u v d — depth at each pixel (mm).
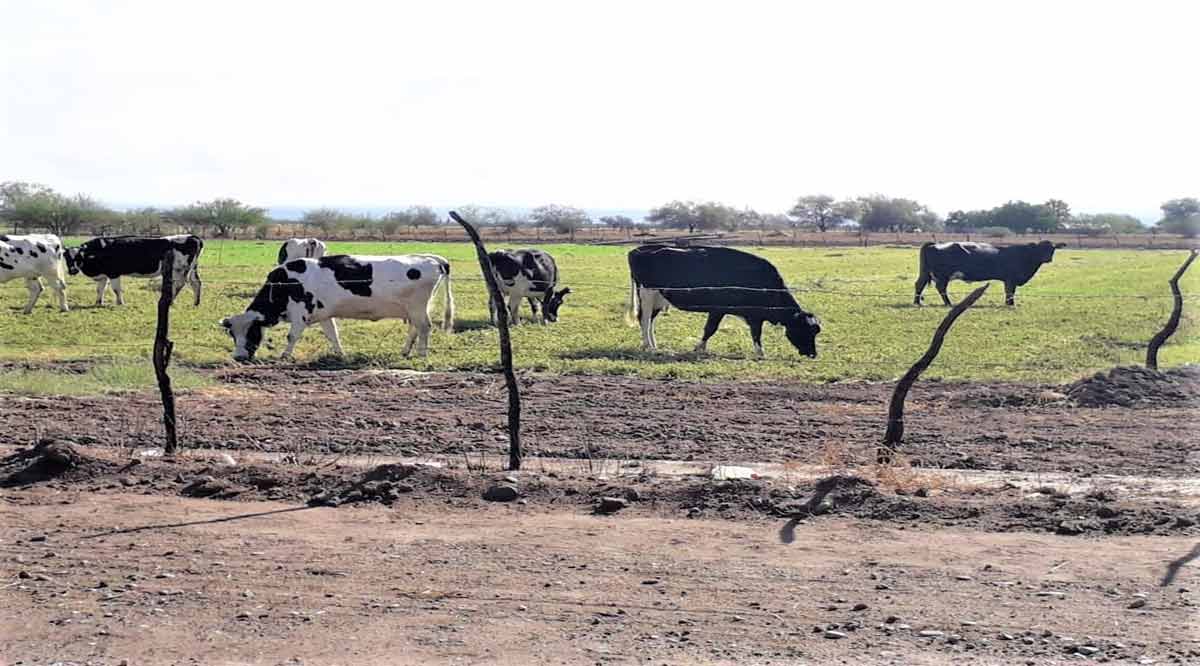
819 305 35125
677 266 23750
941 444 13867
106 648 7461
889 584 8562
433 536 9773
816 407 16672
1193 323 29531
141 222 108688
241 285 41031
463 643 7516
